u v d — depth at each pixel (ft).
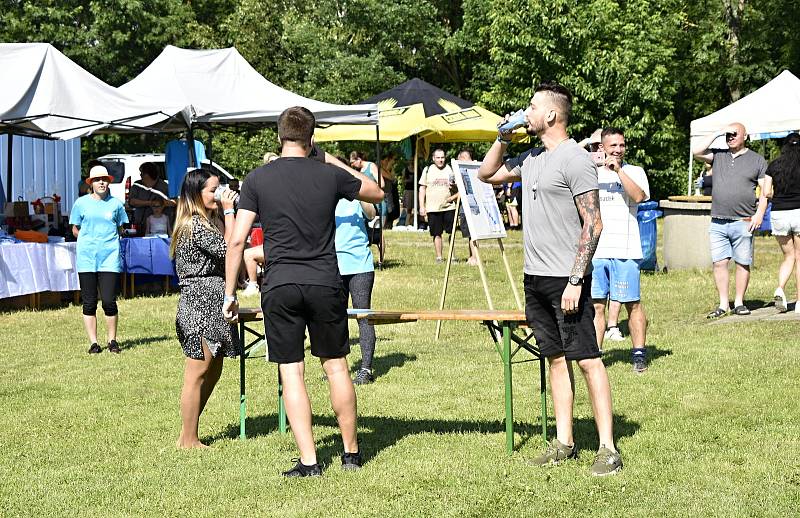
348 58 115.75
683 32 123.03
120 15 115.14
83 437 21.61
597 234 17.52
